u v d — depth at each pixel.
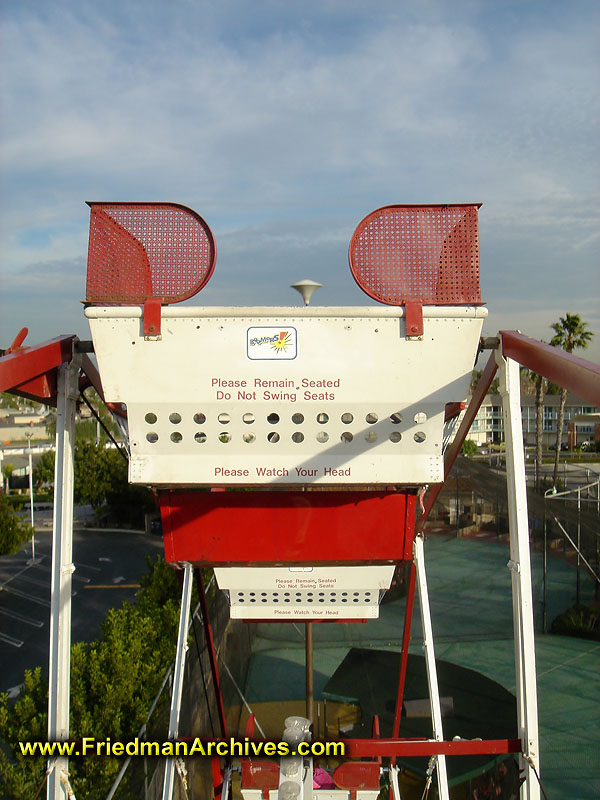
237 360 4.59
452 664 14.31
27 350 4.68
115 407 4.99
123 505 38.47
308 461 4.79
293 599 6.25
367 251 4.66
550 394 64.62
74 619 22.56
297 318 4.58
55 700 5.08
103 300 4.64
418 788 10.48
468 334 4.60
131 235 4.68
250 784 6.06
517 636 5.19
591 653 15.88
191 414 4.70
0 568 30.22
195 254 4.68
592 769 10.43
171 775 6.34
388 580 6.07
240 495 5.18
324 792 6.05
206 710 10.84
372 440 4.80
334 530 5.24
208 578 14.02
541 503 20.11
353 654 15.45
